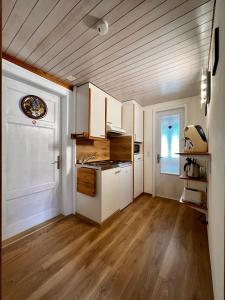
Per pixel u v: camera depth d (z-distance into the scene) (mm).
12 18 1300
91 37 1514
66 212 2586
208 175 1973
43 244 1867
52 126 2477
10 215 1985
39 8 1217
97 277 1429
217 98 1189
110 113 3021
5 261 1603
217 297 1072
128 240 1954
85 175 2443
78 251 1756
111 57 1826
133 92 2879
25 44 1621
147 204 3115
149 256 1685
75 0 1152
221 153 1015
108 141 3475
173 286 1346
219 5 1039
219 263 1030
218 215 1113
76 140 2715
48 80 2242
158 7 1207
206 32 1434
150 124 3695
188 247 1826
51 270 1497
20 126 2070
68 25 1371
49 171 2455
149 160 3723
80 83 2537
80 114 2604
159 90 2789
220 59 1051
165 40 1542
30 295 1265
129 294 1279
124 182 2908
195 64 1950
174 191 3393
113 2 1166
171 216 2598
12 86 1963
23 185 2113
